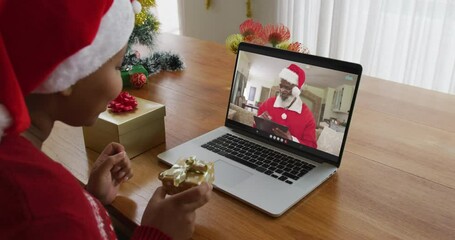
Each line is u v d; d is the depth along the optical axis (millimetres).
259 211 765
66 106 584
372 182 848
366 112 1164
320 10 2129
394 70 1979
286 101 956
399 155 947
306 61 924
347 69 866
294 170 874
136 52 1481
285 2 2307
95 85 582
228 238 702
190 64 1602
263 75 995
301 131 933
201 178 733
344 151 967
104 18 537
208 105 1232
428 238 693
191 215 686
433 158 932
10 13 474
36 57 487
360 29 2041
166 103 1253
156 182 866
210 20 2863
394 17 1914
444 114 1146
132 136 940
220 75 1479
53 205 486
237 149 958
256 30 1264
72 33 488
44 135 604
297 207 776
